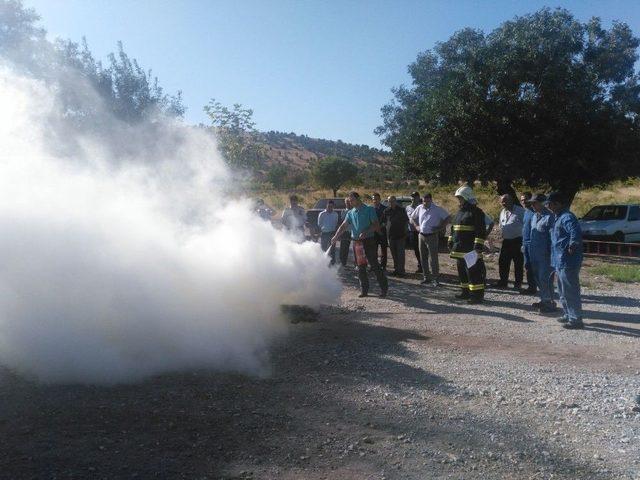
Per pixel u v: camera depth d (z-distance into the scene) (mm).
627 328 8680
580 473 4289
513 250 11844
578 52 19406
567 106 18453
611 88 20109
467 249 10531
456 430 4949
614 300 11000
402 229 13344
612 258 18328
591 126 18906
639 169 20500
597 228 20547
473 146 19609
